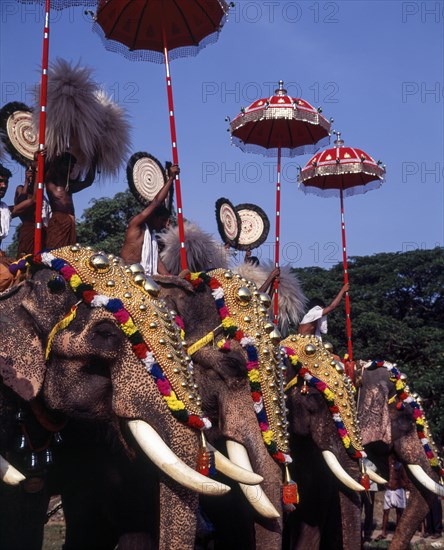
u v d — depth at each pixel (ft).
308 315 27.09
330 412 23.00
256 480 14.94
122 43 22.98
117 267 14.78
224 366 18.38
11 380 13.96
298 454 23.25
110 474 15.85
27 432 14.87
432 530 41.86
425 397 76.95
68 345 13.76
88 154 19.79
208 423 13.58
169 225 23.26
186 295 19.36
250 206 30.32
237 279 19.72
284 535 24.67
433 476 27.09
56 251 14.85
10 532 14.97
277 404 18.42
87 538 17.33
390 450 27.40
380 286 95.04
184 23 22.95
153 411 13.50
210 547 22.47
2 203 19.19
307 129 28.81
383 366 27.48
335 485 23.94
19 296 14.57
